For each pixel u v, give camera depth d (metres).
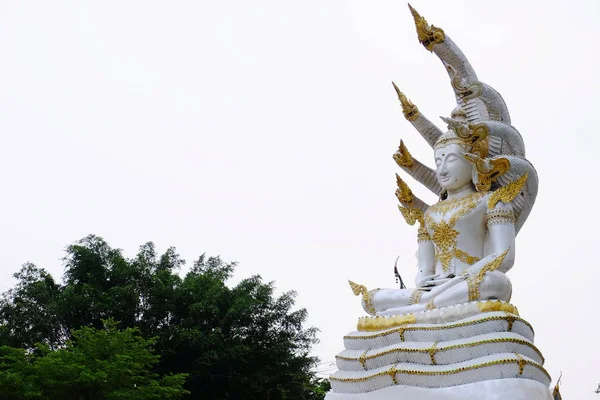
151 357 22.81
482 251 11.80
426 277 11.88
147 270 30.02
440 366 9.82
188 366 28.12
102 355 22.06
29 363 21.84
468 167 12.30
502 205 11.61
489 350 9.58
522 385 9.13
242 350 27.83
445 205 12.30
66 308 27.91
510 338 9.59
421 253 12.60
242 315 28.84
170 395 22.14
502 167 11.94
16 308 28.16
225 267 33.47
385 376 10.09
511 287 10.71
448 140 12.58
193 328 27.72
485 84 13.01
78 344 23.30
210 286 30.12
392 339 10.57
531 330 10.30
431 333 10.20
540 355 10.08
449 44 13.27
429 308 10.77
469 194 12.16
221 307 29.56
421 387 9.79
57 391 20.61
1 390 20.06
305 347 30.89
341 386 10.78
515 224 12.27
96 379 20.31
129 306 28.55
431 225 12.27
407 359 10.16
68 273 29.94
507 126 12.48
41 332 28.20
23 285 29.47
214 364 27.45
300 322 30.59
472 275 10.70
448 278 11.52
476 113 12.95
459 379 9.53
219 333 27.89
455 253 11.82
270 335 30.09
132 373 21.78
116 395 20.69
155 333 28.34
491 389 9.19
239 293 30.22
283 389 29.45
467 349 9.67
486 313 10.01
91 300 28.17
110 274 29.70
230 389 28.56
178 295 29.14
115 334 22.77
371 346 10.88
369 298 11.71
